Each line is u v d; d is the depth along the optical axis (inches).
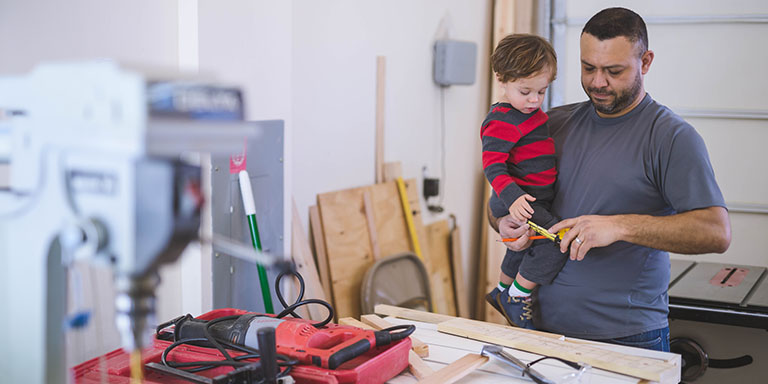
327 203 114.0
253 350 53.8
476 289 167.5
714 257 146.5
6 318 37.8
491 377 56.4
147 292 35.3
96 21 70.2
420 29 135.9
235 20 83.8
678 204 68.7
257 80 88.3
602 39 69.1
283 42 91.5
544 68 77.2
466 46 140.8
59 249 36.4
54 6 65.5
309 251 106.1
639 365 57.4
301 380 49.9
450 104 150.2
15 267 36.8
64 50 67.0
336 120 115.5
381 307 78.5
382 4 123.5
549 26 154.3
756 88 140.6
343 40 114.7
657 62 147.9
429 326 72.1
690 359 91.2
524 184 80.7
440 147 148.3
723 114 142.6
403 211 133.2
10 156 36.2
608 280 74.2
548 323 80.1
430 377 53.7
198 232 36.2
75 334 61.6
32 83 34.2
